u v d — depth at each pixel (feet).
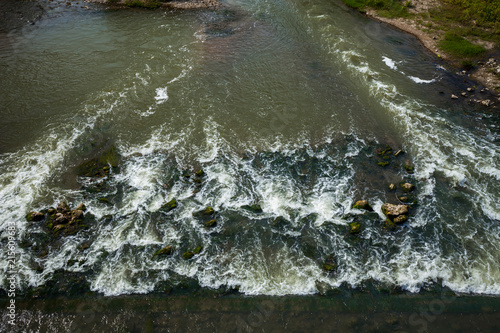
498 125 75.36
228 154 67.41
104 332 43.19
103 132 71.20
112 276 48.75
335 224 55.77
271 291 47.65
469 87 86.94
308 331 43.78
